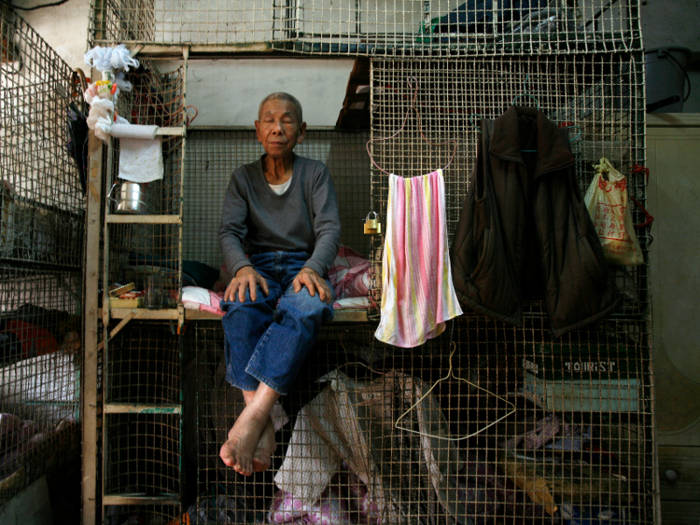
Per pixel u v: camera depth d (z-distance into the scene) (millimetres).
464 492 1679
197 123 2566
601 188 1656
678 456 2043
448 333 1895
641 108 1708
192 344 2123
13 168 1799
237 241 1681
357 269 2029
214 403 1957
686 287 2109
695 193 2137
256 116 2596
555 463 1697
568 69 1831
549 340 1752
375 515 1644
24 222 1739
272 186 1811
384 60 1695
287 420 1828
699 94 2801
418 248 1562
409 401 1717
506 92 1757
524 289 1635
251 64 2602
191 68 2584
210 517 1711
